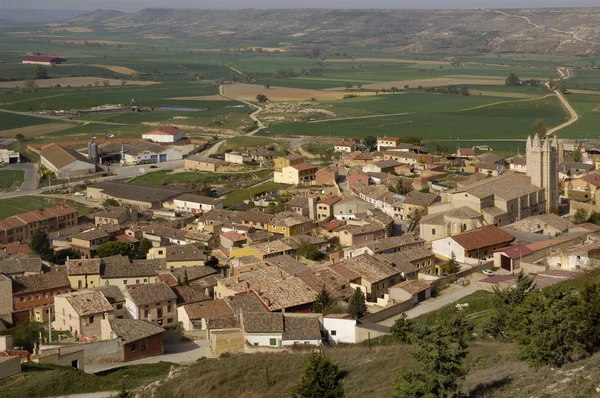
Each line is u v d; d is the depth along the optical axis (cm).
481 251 19088
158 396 11131
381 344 12888
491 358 10675
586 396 8094
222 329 13950
